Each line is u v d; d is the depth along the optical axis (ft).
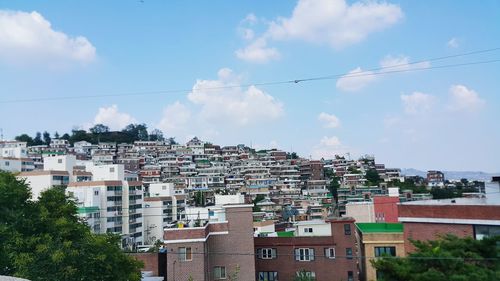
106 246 70.59
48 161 263.49
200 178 419.33
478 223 69.92
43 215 66.80
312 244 126.72
